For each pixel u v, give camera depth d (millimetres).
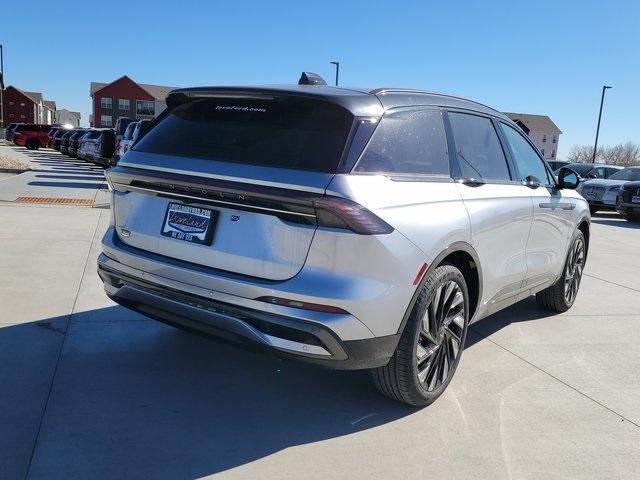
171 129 3584
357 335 2957
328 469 2879
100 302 5145
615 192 16766
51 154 37656
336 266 2863
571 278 5727
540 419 3512
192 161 3236
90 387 3555
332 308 2861
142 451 2922
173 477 2736
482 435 3287
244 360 4105
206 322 3129
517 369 4270
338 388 3770
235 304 2998
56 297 5203
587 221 5836
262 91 3350
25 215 9555
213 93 3541
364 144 3088
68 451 2871
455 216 3506
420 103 3617
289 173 2941
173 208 3326
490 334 5055
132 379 3703
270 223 2963
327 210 2818
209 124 3445
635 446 3264
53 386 3533
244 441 3080
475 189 3855
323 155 3002
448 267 3473
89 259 6672
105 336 4375
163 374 3805
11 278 5695
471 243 3674
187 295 3178
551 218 4922
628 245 10875
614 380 4160
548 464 3037
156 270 3314
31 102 110875
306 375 3930
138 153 3570
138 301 3453
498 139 4426
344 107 3143
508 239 4207
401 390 3385
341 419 3377
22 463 2748
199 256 3170
